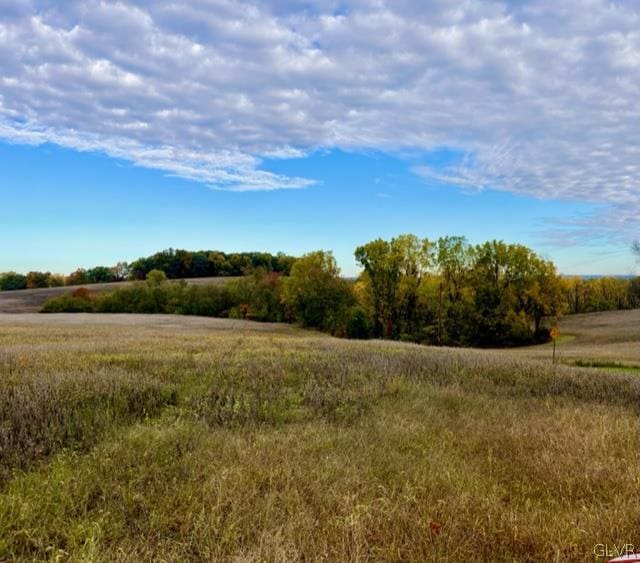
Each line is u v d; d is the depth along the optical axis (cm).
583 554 324
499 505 389
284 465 448
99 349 1239
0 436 480
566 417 682
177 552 313
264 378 864
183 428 550
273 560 302
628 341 4428
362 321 4838
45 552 310
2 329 2562
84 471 421
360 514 360
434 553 317
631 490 423
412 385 887
